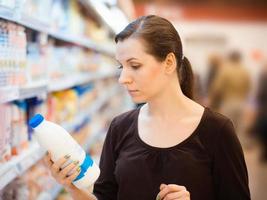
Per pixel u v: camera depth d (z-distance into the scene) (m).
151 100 1.56
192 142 1.53
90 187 1.51
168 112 1.56
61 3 3.19
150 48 1.43
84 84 4.61
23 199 2.20
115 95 8.06
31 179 2.35
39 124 1.46
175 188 1.38
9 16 1.71
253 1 10.62
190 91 1.70
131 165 1.57
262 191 5.69
